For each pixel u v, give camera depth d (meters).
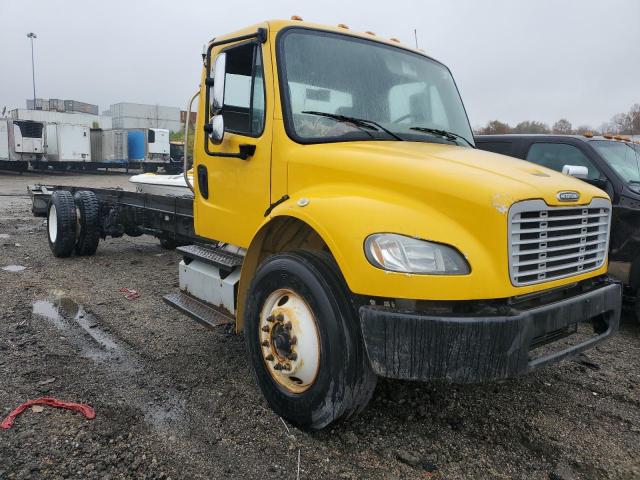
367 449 3.18
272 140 3.74
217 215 4.38
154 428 3.32
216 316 4.16
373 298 2.93
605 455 3.22
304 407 3.21
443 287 2.73
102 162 35.41
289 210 3.33
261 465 2.98
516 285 2.89
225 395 3.78
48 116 44.53
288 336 3.26
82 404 3.56
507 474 2.99
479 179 2.96
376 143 3.68
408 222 2.87
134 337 4.91
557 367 4.55
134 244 9.94
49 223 8.70
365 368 3.00
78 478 2.79
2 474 2.78
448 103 4.64
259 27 3.91
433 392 3.93
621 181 5.78
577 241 3.32
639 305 5.64
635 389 4.16
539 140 6.63
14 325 5.10
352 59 4.07
